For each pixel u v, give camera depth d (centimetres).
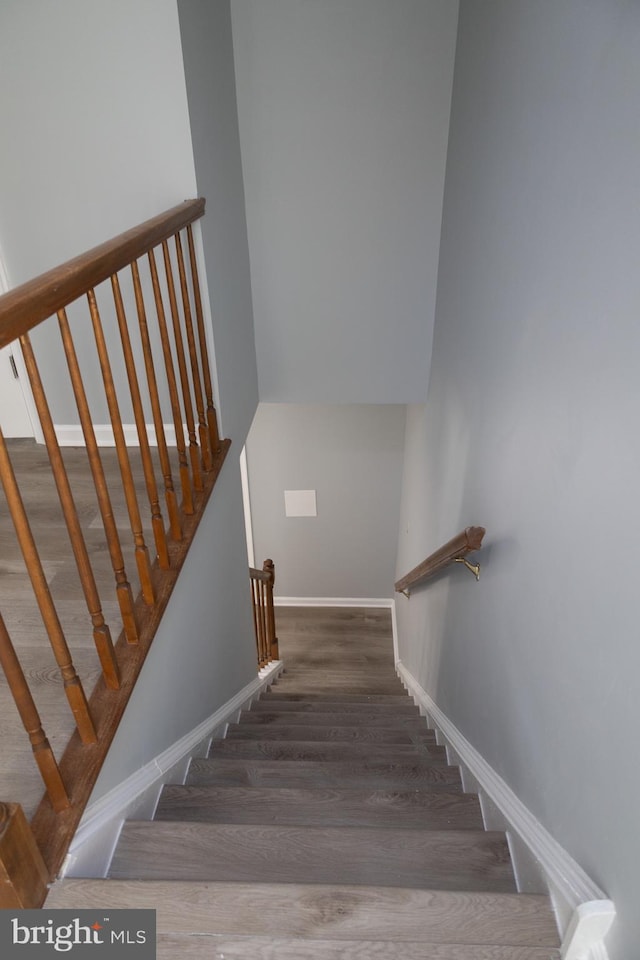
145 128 217
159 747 193
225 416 269
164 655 195
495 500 192
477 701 216
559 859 132
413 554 416
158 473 246
